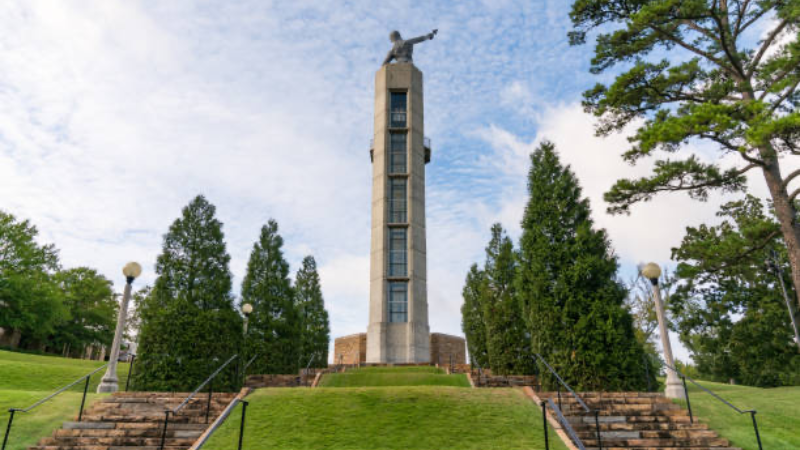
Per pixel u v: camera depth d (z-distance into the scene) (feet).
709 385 76.69
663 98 71.87
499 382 71.87
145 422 40.96
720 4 73.10
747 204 111.96
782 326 99.66
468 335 101.71
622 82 69.21
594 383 55.31
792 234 63.67
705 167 65.26
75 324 191.93
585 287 60.70
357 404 44.34
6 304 159.22
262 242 100.22
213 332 69.41
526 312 64.13
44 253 171.12
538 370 62.54
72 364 107.65
